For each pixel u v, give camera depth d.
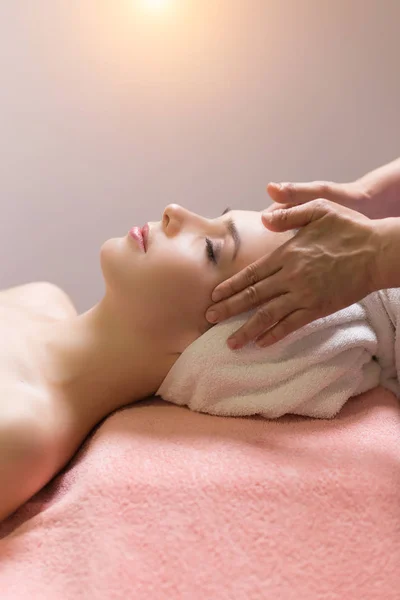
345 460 0.74
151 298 0.82
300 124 1.36
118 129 1.33
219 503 0.68
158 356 0.84
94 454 0.77
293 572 0.65
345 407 0.88
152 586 0.63
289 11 1.29
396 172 1.03
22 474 0.72
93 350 0.85
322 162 1.40
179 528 0.67
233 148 1.37
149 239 0.83
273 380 0.81
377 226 0.77
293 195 0.92
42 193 1.36
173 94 1.32
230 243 0.84
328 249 0.77
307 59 1.32
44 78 1.28
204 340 0.81
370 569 0.65
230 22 1.28
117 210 1.39
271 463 0.73
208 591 0.63
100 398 0.85
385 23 1.30
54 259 1.42
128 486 0.69
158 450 0.75
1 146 1.31
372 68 1.33
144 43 1.28
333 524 0.68
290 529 0.67
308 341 0.82
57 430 0.78
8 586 0.65
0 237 1.38
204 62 1.31
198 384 0.82
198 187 1.39
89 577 0.63
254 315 0.78
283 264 0.78
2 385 0.77
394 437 0.81
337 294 0.77
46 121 1.31
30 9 1.24
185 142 1.36
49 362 0.84
